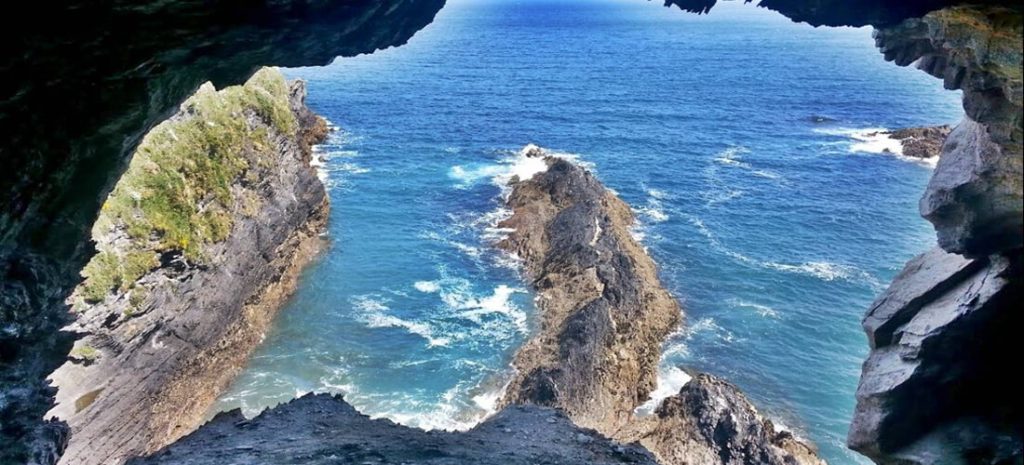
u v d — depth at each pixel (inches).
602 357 1438.2
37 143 566.3
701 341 1579.7
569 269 1728.6
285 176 1844.2
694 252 1989.4
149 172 1360.7
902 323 571.8
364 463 717.9
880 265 1916.8
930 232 2123.5
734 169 2790.4
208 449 785.6
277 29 547.8
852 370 1492.4
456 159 2920.8
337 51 608.4
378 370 1492.4
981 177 461.7
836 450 1288.1
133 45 529.7
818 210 2313.0
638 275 1711.4
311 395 981.8
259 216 1667.1
